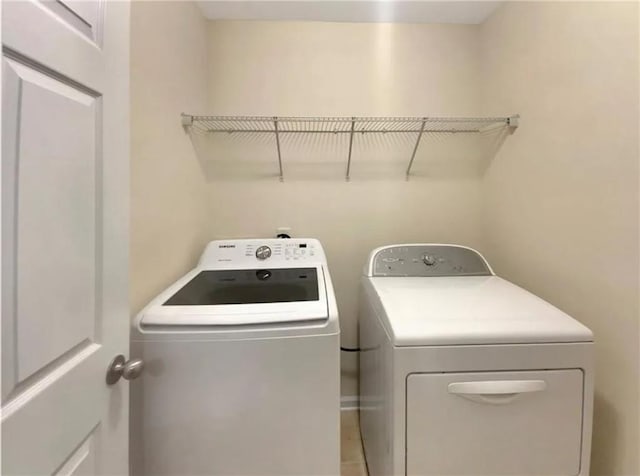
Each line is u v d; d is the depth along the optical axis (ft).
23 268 1.70
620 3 3.56
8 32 1.57
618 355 3.68
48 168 1.86
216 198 6.36
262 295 4.03
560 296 4.54
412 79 6.45
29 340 1.73
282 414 3.36
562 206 4.48
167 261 4.44
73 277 2.08
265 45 6.29
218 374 3.29
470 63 6.50
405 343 3.33
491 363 3.35
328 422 3.41
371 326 4.75
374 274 5.41
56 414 1.93
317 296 3.88
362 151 6.49
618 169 3.64
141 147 3.69
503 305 3.99
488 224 6.39
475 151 6.59
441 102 6.50
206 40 6.18
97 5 2.29
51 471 1.89
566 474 3.41
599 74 3.85
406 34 6.42
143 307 3.71
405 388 3.34
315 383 3.38
